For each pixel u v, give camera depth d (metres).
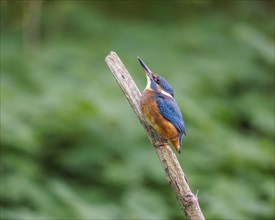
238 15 19.50
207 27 18.11
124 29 17.78
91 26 17.91
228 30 17.83
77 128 13.13
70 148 13.16
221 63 15.99
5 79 14.48
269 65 16.38
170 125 7.84
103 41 17.17
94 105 12.93
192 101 13.88
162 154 6.75
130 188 11.98
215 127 13.71
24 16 18.34
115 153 12.77
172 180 6.62
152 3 19.80
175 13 19.39
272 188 12.30
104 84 14.26
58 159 12.91
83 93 13.48
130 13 19.70
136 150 12.67
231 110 15.24
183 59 16.17
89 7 19.16
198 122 13.40
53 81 14.41
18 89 13.97
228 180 12.51
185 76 15.11
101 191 12.21
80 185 12.48
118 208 11.45
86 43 17.00
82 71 14.78
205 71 15.60
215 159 12.98
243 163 13.12
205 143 13.27
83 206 11.14
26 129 12.23
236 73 16.05
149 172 12.14
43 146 13.02
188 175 12.40
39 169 12.34
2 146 12.23
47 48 16.56
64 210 11.11
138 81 14.46
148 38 17.17
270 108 15.37
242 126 15.34
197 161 12.82
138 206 11.38
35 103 13.12
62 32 18.02
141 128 13.07
